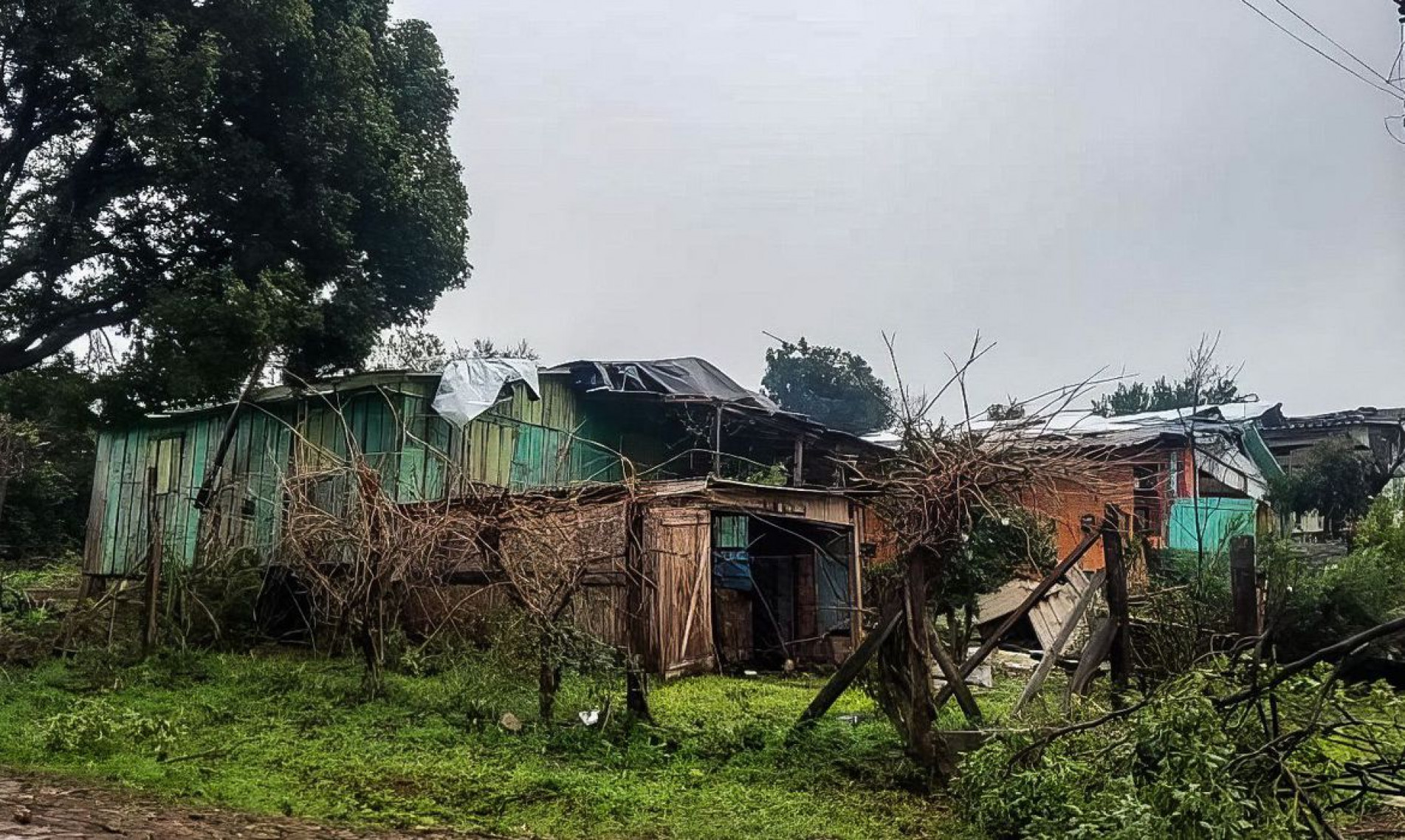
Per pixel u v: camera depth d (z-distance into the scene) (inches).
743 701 404.5
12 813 216.8
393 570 385.1
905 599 275.6
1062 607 555.8
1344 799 205.3
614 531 387.5
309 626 514.9
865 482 286.7
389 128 653.9
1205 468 765.3
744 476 706.2
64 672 419.5
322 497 590.2
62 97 567.5
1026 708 276.8
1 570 671.1
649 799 245.4
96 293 597.0
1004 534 439.8
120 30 526.3
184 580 498.9
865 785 263.1
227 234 611.2
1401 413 999.0
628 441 749.9
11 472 682.2
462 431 611.8
